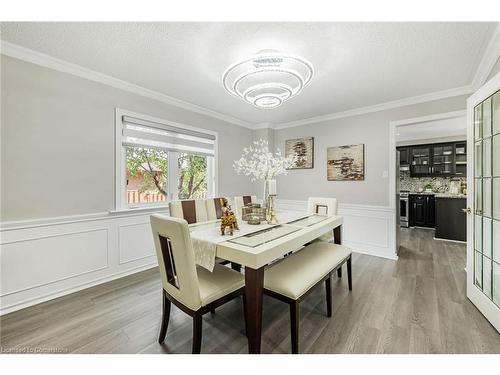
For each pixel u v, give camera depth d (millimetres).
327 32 1773
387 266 3025
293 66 2258
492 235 1873
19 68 2020
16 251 2021
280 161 2264
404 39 1854
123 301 2160
